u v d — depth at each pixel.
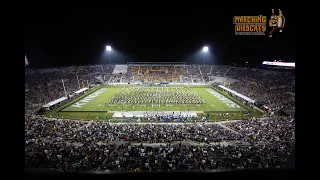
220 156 21.34
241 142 27.33
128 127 34.50
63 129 32.47
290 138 27.98
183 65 105.56
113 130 32.09
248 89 70.44
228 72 93.62
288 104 51.34
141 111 49.88
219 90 75.44
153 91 71.75
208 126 36.78
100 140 27.89
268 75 79.06
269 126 33.81
